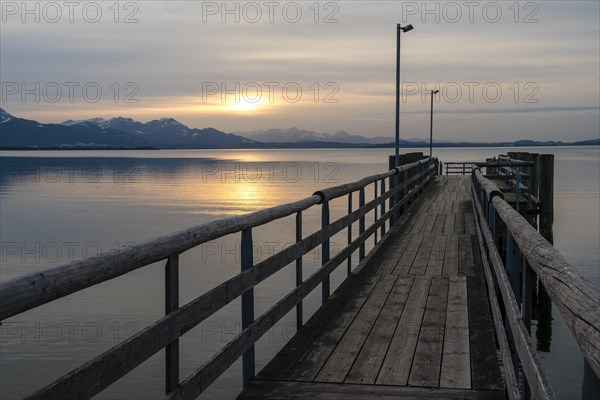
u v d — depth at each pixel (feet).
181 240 10.99
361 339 19.97
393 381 16.31
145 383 57.26
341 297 25.77
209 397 50.93
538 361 8.52
